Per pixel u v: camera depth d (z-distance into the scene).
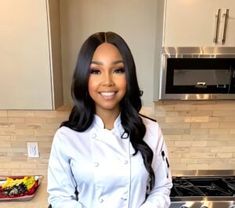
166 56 1.37
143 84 1.80
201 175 1.88
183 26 1.34
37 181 1.71
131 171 0.91
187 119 1.82
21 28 1.32
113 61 0.85
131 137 0.95
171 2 1.31
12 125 1.79
